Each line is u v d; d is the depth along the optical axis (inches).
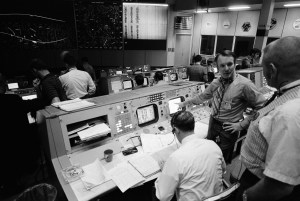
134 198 85.0
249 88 69.4
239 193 45.4
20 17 247.3
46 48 268.2
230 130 73.1
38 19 256.8
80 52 302.7
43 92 90.4
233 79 73.6
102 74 225.8
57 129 61.5
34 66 88.3
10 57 252.1
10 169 73.5
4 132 68.9
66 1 267.4
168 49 352.5
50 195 71.9
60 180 54.3
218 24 322.7
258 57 191.9
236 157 112.0
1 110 67.2
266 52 35.0
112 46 301.9
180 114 53.2
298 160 28.6
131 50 325.7
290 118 28.9
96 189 51.9
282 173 29.0
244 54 297.9
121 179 55.7
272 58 33.3
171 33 346.6
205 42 350.6
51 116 60.9
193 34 365.1
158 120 86.4
